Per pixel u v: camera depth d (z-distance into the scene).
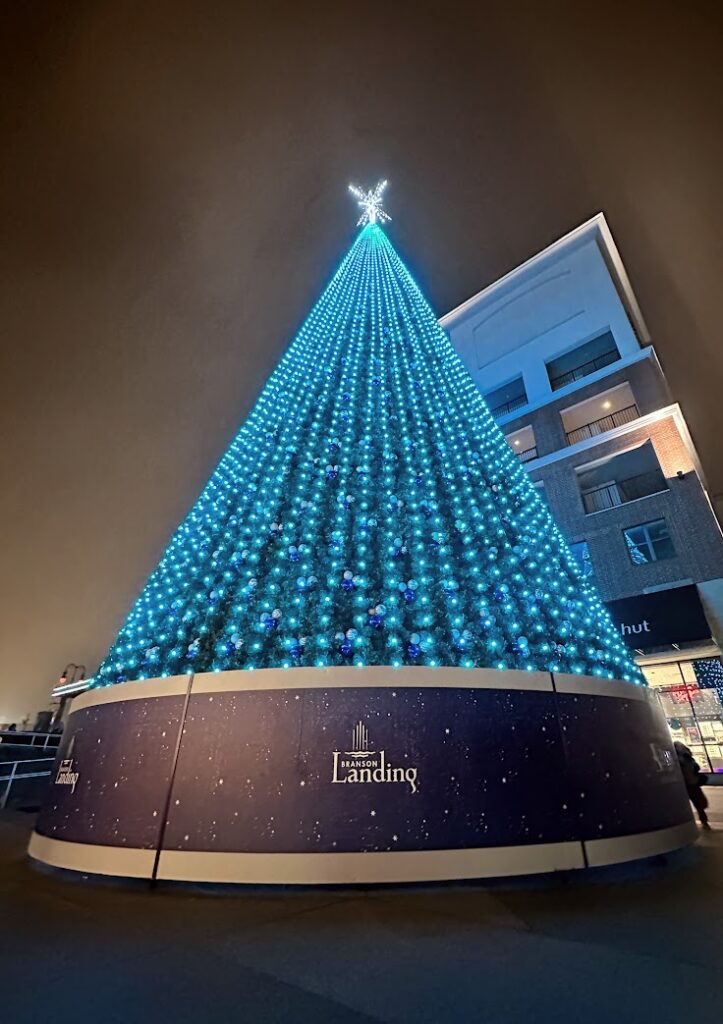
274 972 2.80
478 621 6.38
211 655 6.07
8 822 9.05
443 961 2.95
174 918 3.68
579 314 25.56
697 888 4.44
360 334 13.28
